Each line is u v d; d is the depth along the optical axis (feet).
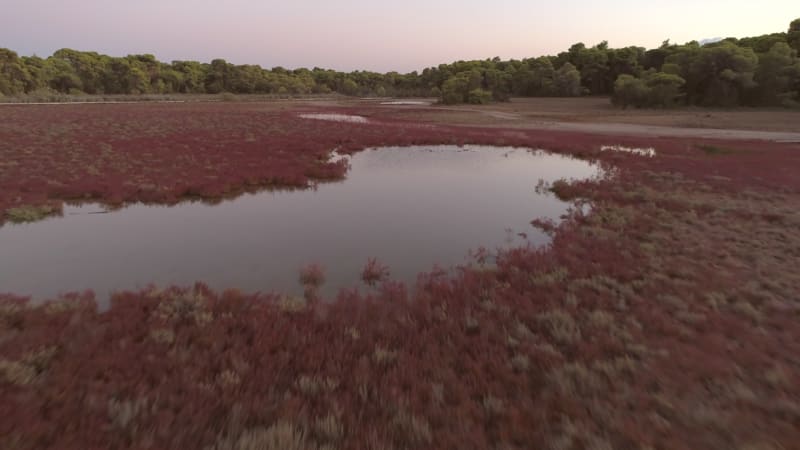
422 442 12.19
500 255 31.42
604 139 110.73
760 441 12.03
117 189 47.67
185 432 12.12
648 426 12.74
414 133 122.01
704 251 30.78
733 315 20.83
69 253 30.78
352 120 171.53
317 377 15.30
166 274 27.53
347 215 43.16
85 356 16.21
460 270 28.84
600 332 18.89
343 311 21.48
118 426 12.32
